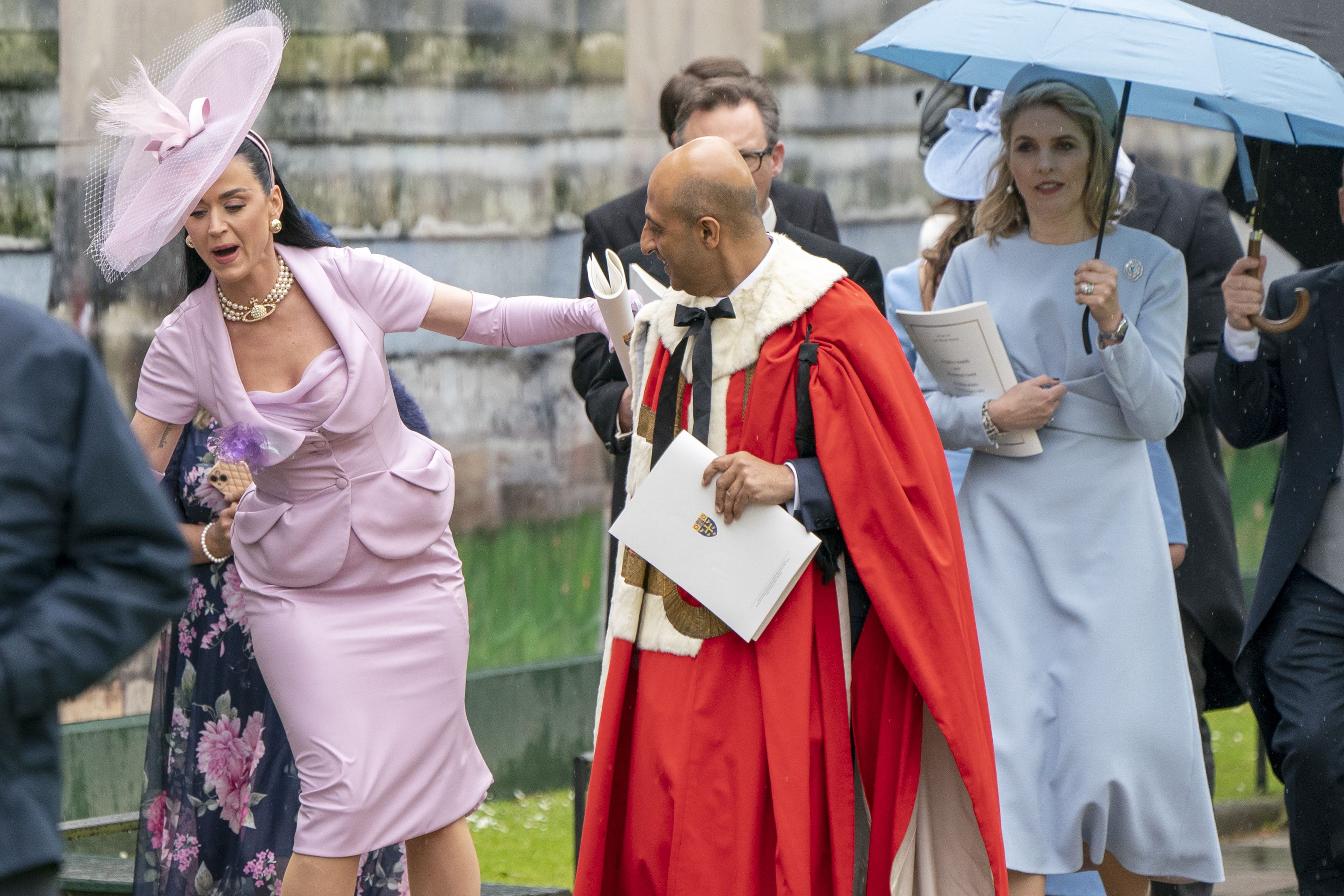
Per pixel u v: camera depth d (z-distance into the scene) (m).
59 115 13.66
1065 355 10.09
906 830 8.70
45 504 5.28
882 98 18.19
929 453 8.66
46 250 13.66
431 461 9.30
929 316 9.97
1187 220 12.48
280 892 9.53
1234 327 10.66
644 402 8.93
